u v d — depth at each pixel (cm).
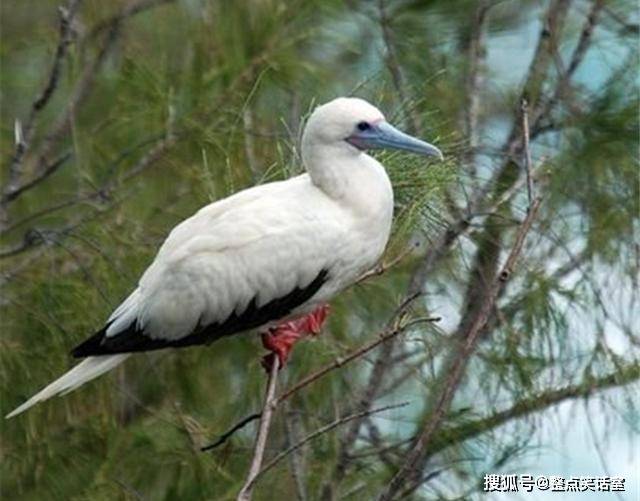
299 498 1226
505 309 1279
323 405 1267
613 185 1287
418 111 1274
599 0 1308
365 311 1268
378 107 1188
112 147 1283
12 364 1222
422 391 1308
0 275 1244
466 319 1273
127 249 1240
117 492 1253
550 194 1272
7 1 1351
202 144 1221
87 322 1223
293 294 1047
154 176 1259
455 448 1262
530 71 1320
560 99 1297
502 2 1361
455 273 1259
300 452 1270
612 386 1273
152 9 1289
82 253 1254
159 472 1270
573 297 1270
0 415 1228
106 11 1291
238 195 1062
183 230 1060
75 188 1318
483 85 1338
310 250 1036
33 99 1336
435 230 1140
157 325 1054
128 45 1295
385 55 1315
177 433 1270
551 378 1273
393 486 948
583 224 1287
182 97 1241
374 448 1304
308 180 1059
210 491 1268
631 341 1284
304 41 1278
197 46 1252
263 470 934
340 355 1256
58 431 1264
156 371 1297
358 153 1044
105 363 1063
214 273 1040
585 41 1306
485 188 1245
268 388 972
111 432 1267
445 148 1184
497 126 1341
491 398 1270
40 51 1334
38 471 1255
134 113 1255
